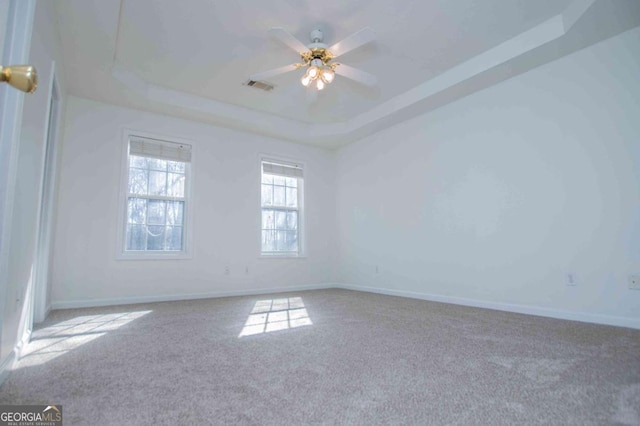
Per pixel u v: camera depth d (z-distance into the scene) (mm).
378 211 4852
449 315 3102
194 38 3006
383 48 3160
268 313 3250
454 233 3832
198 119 4398
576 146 2908
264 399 1389
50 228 3043
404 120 4488
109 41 2889
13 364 1721
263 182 5055
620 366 1740
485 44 3125
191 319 2977
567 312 2891
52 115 3029
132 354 1986
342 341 2246
